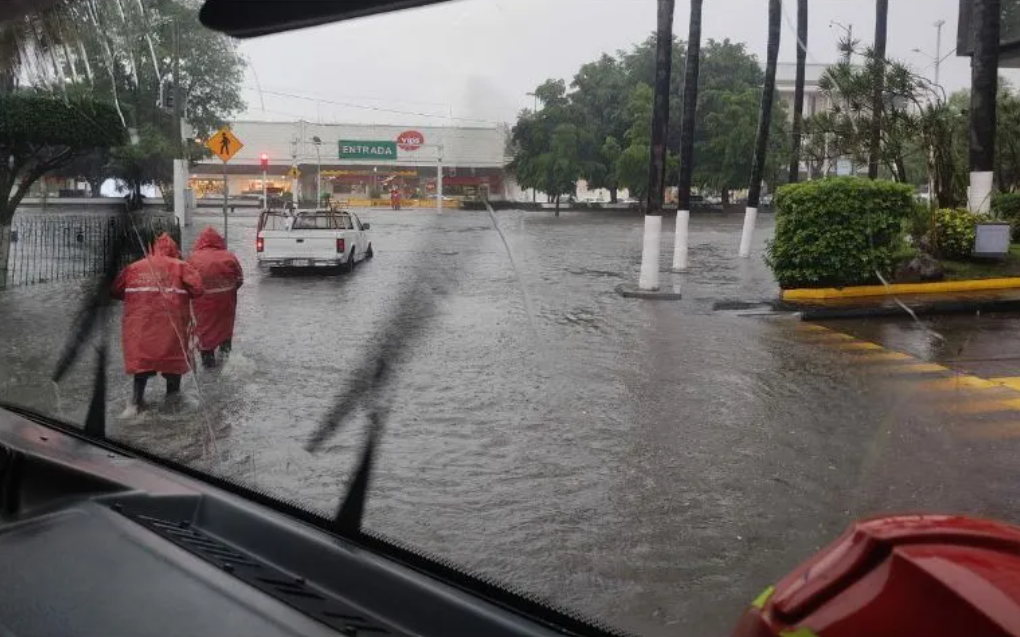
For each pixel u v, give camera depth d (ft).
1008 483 13.30
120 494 8.93
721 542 11.81
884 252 37.96
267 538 8.25
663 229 53.93
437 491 14.19
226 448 16.21
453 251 19.77
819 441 16.34
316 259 45.09
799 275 38.45
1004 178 49.01
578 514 13.23
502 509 13.10
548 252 38.60
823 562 3.85
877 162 39.17
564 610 8.00
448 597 7.25
